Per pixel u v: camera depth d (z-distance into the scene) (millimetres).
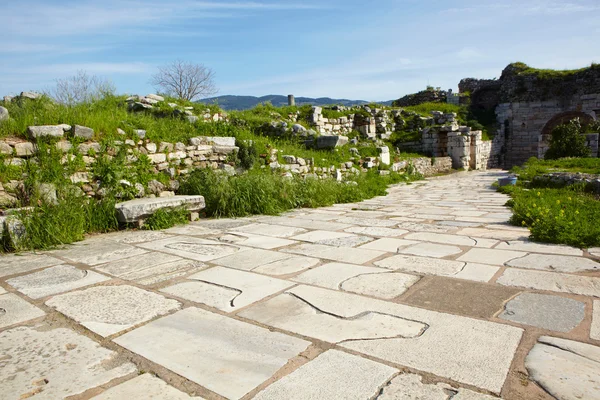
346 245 5184
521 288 3369
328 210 8680
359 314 2955
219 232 6258
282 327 2781
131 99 13094
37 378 2227
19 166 6059
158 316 3027
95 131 7273
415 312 2959
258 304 3207
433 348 2420
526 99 27375
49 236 5449
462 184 15078
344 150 15984
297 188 9438
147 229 6602
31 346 2598
